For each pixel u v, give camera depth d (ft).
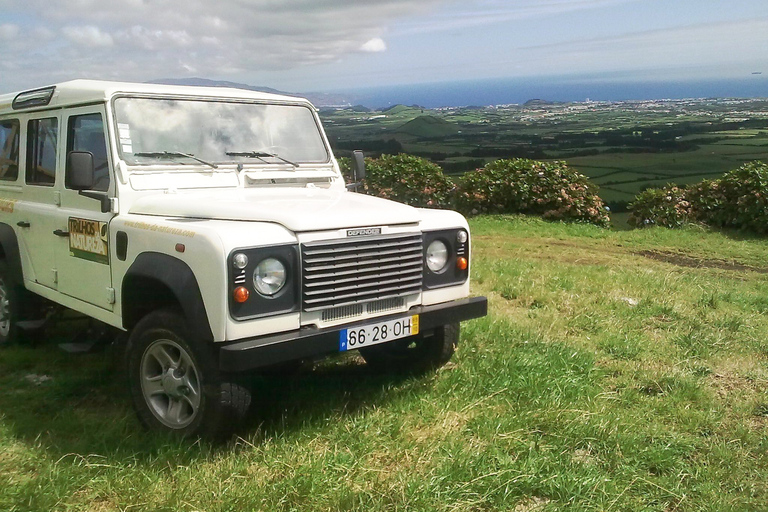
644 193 48.16
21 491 10.85
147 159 14.80
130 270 13.33
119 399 15.23
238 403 12.17
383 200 15.08
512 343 18.15
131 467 11.64
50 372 17.06
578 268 29.68
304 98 18.12
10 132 19.22
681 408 14.44
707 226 44.62
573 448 12.55
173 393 12.94
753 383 16.26
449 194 51.72
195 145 15.61
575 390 14.99
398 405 14.16
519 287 24.67
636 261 33.88
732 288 26.86
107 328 15.80
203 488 10.87
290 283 12.17
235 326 11.57
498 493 10.77
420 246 13.97
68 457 12.10
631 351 18.08
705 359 17.84
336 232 12.67
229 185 15.52
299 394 14.88
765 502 10.92
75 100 15.80
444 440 12.66
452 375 15.47
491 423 13.16
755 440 12.98
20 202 18.40
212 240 11.57
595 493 10.86
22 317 18.63
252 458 12.08
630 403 14.73
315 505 10.46
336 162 18.17
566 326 20.52
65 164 16.33
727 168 77.97
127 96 14.96
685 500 10.91
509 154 86.69
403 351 16.61
